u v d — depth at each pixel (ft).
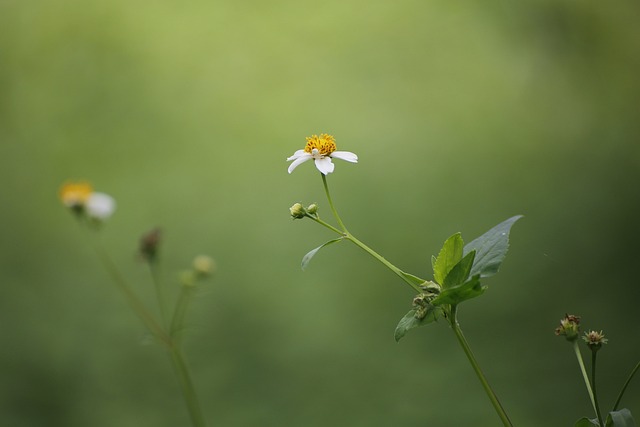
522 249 5.58
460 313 4.86
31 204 6.37
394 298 5.06
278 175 6.63
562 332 1.92
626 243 5.52
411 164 6.59
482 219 6.01
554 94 7.34
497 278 5.24
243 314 4.98
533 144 6.89
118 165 6.93
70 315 5.00
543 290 5.09
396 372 4.33
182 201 6.45
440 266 1.93
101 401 4.26
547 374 4.23
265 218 6.10
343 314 4.94
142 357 4.60
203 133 7.21
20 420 4.16
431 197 6.19
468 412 3.97
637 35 7.25
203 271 2.44
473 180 6.41
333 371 4.39
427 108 7.36
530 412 3.95
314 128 7.20
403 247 5.68
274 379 4.37
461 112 7.29
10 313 4.99
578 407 3.96
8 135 7.04
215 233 5.98
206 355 4.55
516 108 7.26
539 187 6.31
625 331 4.58
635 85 7.22
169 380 4.38
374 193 6.26
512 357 4.41
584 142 6.85
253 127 7.32
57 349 4.69
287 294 5.20
